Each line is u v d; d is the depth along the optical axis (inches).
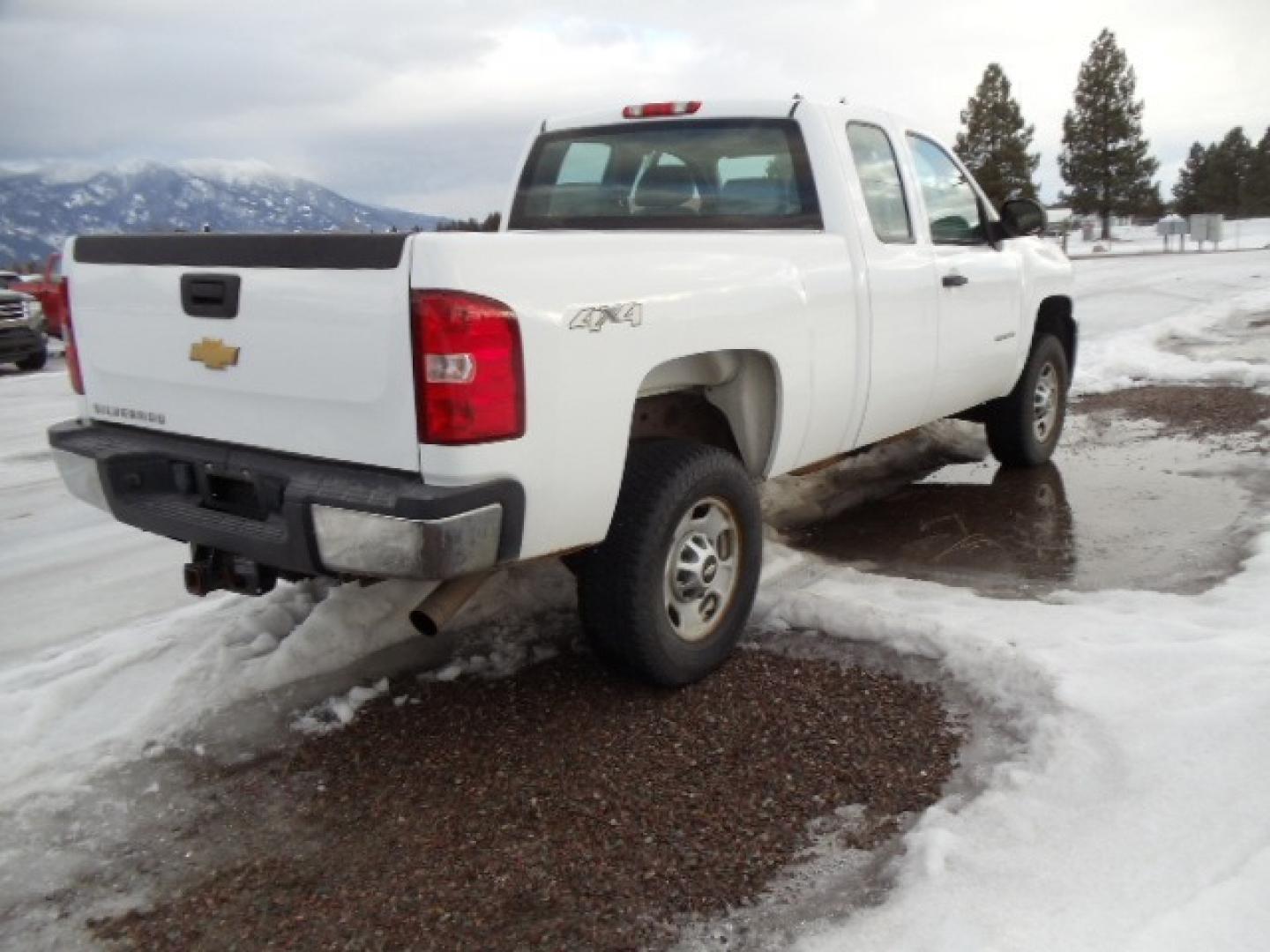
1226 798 100.5
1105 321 551.5
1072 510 214.2
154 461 134.4
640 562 128.9
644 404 152.8
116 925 98.5
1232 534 190.1
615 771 119.8
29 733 132.3
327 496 111.4
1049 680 126.3
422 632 119.3
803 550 196.2
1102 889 90.1
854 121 178.7
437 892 100.1
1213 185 3127.5
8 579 203.6
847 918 91.9
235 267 120.2
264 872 105.2
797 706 132.9
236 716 136.7
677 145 182.5
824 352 158.6
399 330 106.3
